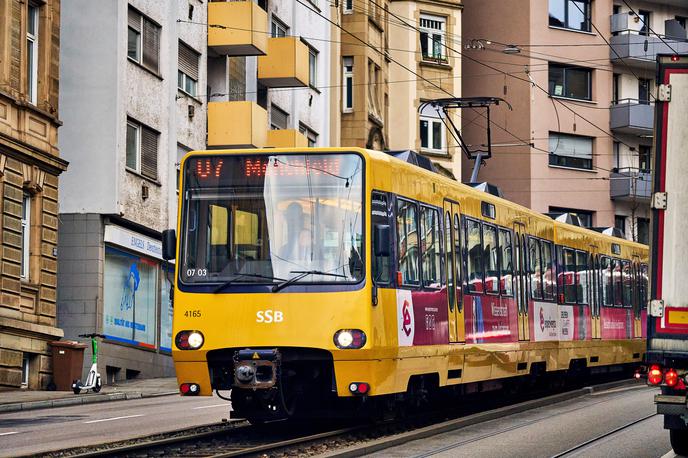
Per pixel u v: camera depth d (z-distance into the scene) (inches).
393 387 962.1
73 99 1980.8
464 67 3447.3
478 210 1223.5
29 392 1663.4
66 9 1993.1
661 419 1145.4
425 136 3198.8
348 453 821.9
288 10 2650.1
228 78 2422.5
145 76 2087.8
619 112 3457.2
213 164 952.3
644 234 3599.9
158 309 2177.7
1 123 1683.1
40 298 1775.3
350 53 2898.6
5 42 1701.5
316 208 930.7
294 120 2687.0
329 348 909.8
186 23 2257.6
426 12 3198.8
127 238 2031.3
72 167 1971.0
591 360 1706.4
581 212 3447.3
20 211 1724.9
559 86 3420.3
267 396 928.3
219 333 928.3
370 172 931.3
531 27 3351.4
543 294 1472.7
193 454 849.5
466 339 1147.9
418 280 1024.9
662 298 776.3
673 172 775.7
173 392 1761.8
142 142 2086.6
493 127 3410.4
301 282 920.3
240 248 936.9
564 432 1018.1
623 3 3494.1
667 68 776.9
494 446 909.8
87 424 1175.6
